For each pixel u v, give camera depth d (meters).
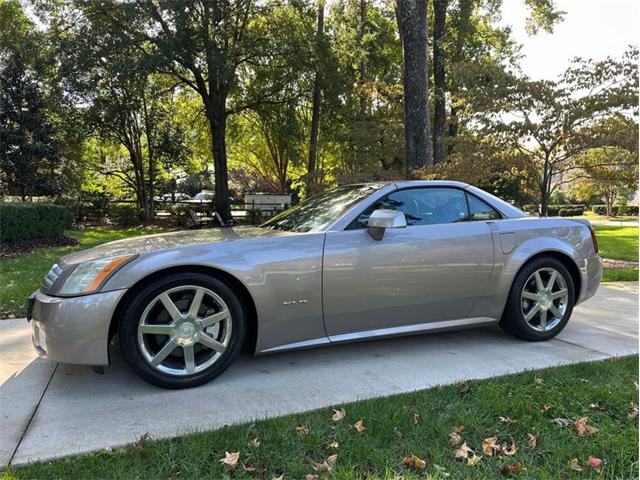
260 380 3.21
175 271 3.03
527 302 4.05
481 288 3.82
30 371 3.34
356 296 3.39
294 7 17.39
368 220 3.43
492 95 8.82
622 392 2.94
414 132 9.28
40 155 17.52
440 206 3.85
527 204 17.52
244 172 32.16
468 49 17.66
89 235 14.15
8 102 16.83
